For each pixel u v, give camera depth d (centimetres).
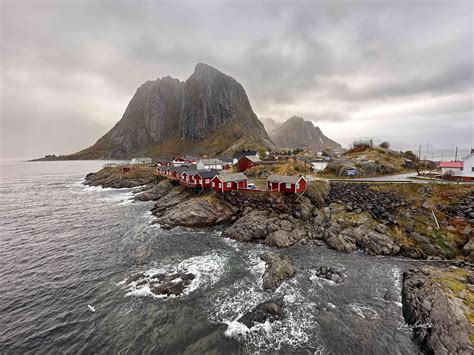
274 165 7275
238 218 4416
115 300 2341
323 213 3950
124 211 5616
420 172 5428
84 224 4716
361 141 7800
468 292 2034
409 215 3450
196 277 2670
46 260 3222
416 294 2136
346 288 2438
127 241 3784
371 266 2816
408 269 2638
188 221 4309
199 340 1844
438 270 2469
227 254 3219
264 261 2980
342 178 5141
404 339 1838
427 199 3581
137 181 9525
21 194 8106
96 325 2039
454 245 2923
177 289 2434
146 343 1842
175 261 3058
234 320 2039
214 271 2797
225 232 3888
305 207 4047
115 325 2030
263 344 1809
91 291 2505
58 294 2477
